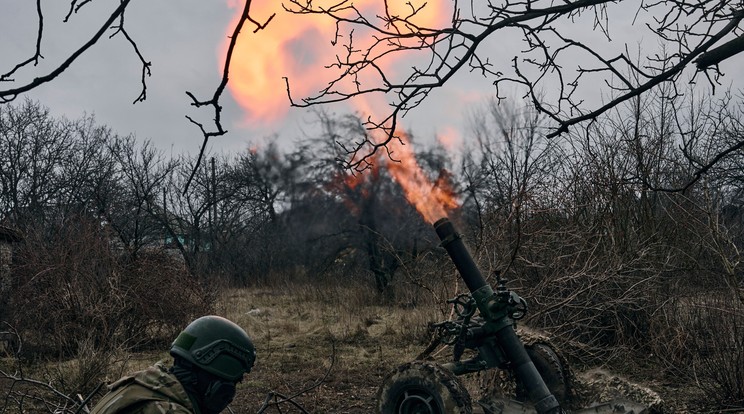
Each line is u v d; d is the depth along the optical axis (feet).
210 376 9.76
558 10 12.46
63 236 45.80
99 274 43.45
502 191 35.14
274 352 41.91
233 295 72.95
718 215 32.24
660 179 36.86
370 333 47.55
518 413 17.30
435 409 14.80
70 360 37.83
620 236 34.42
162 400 9.23
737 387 26.27
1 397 30.37
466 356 29.58
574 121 13.87
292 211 68.49
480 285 15.33
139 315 43.80
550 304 31.22
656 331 32.48
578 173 36.24
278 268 85.92
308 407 29.60
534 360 19.17
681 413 24.98
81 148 106.83
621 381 19.85
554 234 32.14
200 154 7.52
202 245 95.81
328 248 77.61
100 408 9.30
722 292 29.84
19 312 41.14
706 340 29.09
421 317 44.01
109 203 94.43
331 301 65.92
